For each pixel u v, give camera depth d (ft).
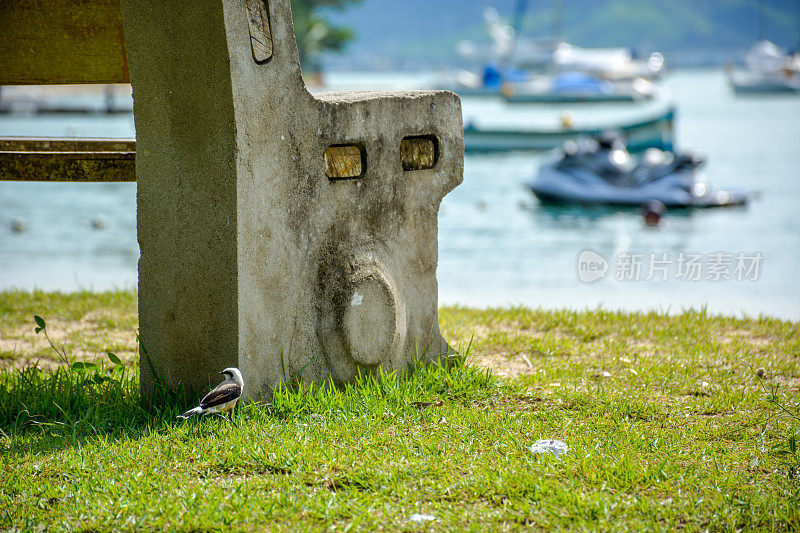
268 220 30.35
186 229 30.40
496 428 30.35
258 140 29.66
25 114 341.82
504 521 23.61
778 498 24.79
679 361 40.57
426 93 35.50
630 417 32.53
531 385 36.35
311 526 23.20
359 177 33.42
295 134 30.89
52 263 94.48
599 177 146.61
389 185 34.37
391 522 23.48
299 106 30.89
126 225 128.36
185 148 29.96
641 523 23.20
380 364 34.47
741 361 40.65
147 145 30.83
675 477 26.23
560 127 250.16
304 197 31.50
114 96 395.14
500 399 34.24
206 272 30.14
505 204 153.07
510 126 295.69
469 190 172.24
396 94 34.65
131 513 23.93
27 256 99.25
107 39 34.96
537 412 32.53
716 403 33.68
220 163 29.25
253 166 29.60
